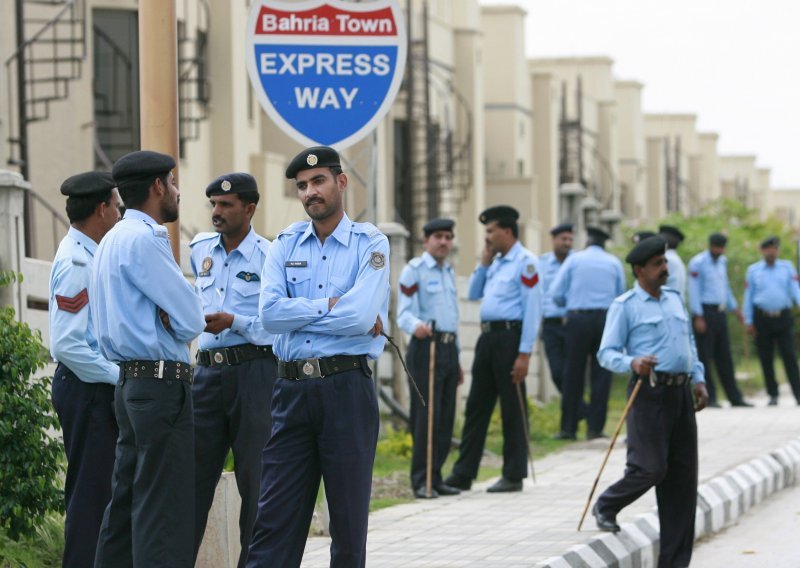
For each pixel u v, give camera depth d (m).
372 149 34.31
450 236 39.16
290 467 23.11
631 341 30.38
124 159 22.67
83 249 24.89
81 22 57.53
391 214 84.12
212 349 26.25
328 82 27.48
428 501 37.47
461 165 98.31
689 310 64.81
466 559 28.66
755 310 66.44
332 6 27.47
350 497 22.88
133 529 22.27
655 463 29.92
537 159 118.31
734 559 32.72
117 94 65.19
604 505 31.14
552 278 58.38
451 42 100.00
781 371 91.19
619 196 149.75
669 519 30.45
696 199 193.38
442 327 38.81
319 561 28.98
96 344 24.83
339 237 23.25
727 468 41.66
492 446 50.59
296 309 22.69
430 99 94.00
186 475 22.47
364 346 23.14
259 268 26.58
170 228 25.80
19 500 26.09
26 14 61.00
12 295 31.81
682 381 30.05
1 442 26.12
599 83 147.50
